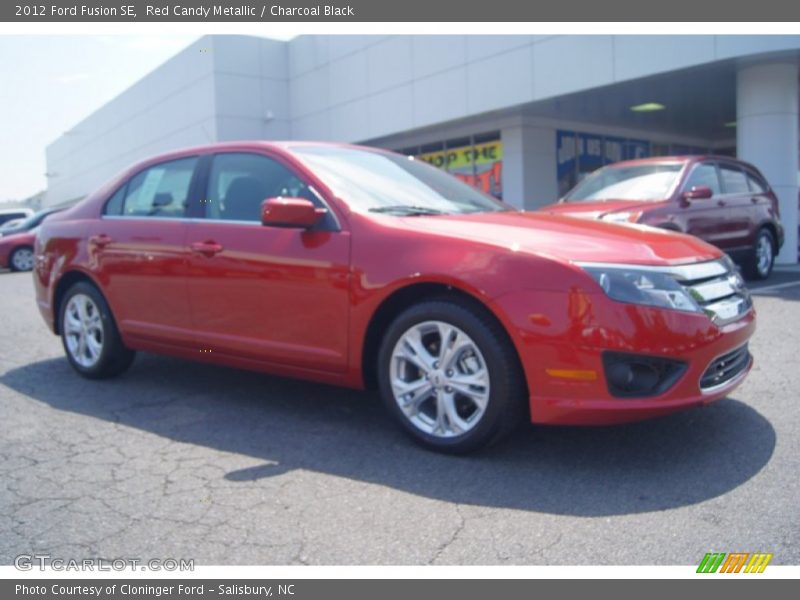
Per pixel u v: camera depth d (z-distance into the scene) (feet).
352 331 12.61
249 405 15.29
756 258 32.42
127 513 10.27
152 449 12.80
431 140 59.21
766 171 39.63
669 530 9.25
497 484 10.82
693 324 10.87
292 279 13.26
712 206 28.94
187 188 15.72
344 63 61.57
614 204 26.86
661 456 11.64
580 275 10.76
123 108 94.84
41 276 18.57
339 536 9.44
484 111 49.16
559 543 9.06
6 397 16.35
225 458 12.27
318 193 13.57
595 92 43.75
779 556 8.57
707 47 37.14
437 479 11.09
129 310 16.29
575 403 10.68
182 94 73.51
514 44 46.39
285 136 69.72
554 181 54.80
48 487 11.23
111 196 17.39
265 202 12.89
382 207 13.62
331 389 16.39
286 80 69.31
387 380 12.44
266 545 9.27
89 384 17.38
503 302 10.98
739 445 11.90
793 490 10.18
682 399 10.80
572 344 10.64
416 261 11.87
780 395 14.34
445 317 11.60
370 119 59.16
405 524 9.70
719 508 9.77
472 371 11.60
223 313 14.43
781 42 35.24
